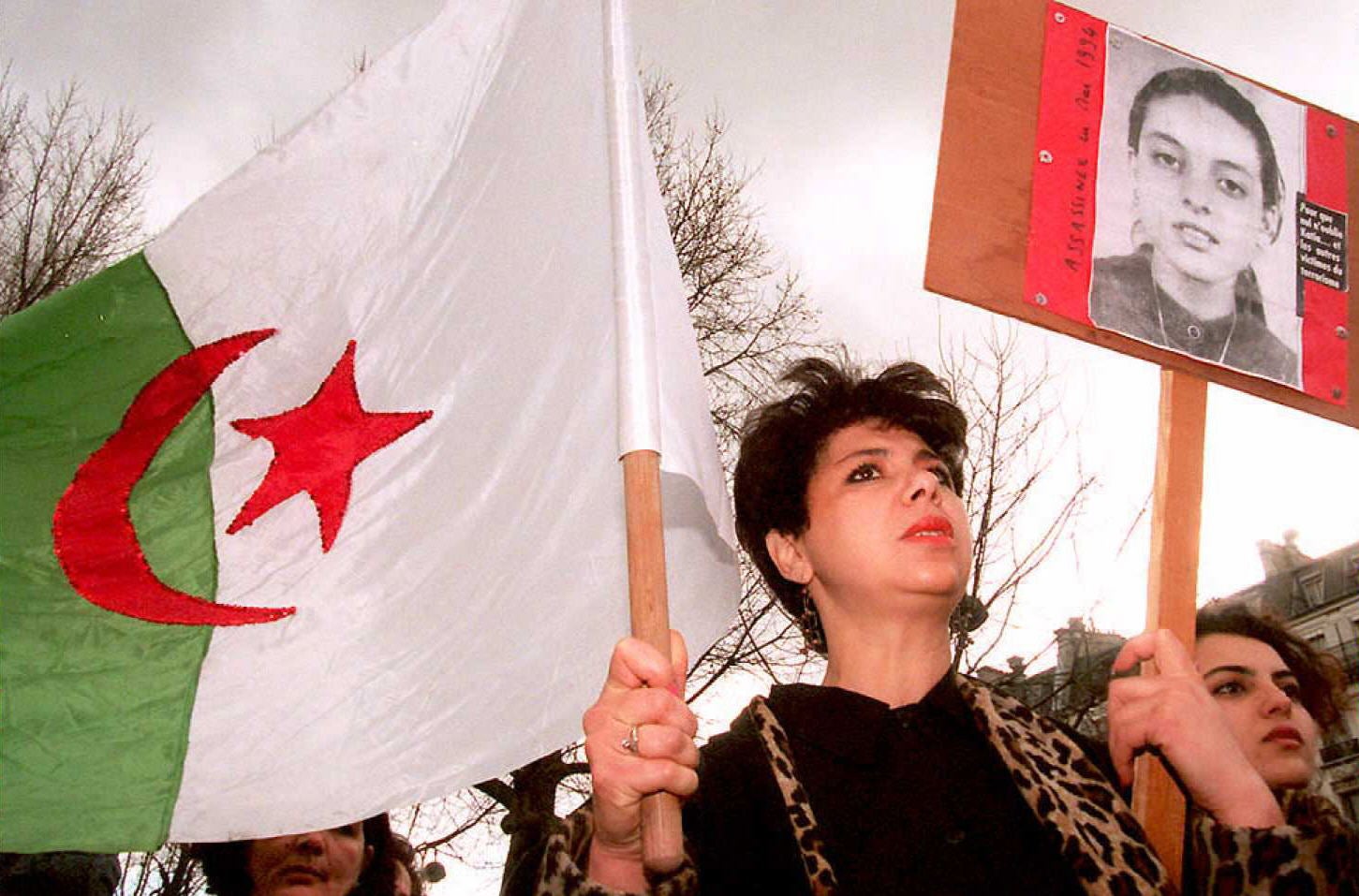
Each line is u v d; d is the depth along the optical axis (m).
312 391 3.29
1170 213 3.10
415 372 3.29
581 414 3.17
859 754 2.56
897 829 2.46
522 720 2.97
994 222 2.97
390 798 2.91
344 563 3.13
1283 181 3.22
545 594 3.06
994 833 2.45
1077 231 3.01
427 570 3.11
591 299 3.26
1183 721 2.42
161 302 3.33
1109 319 2.96
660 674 2.23
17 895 4.15
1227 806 2.36
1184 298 3.04
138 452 3.24
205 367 3.30
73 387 3.27
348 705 2.99
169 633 3.08
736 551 3.08
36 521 3.18
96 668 3.05
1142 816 2.51
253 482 3.21
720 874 2.43
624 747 2.20
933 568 2.83
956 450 3.19
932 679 2.82
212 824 2.91
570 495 3.12
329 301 3.34
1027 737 2.53
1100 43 3.18
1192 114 3.20
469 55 3.54
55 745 2.97
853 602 2.88
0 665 3.04
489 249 3.37
